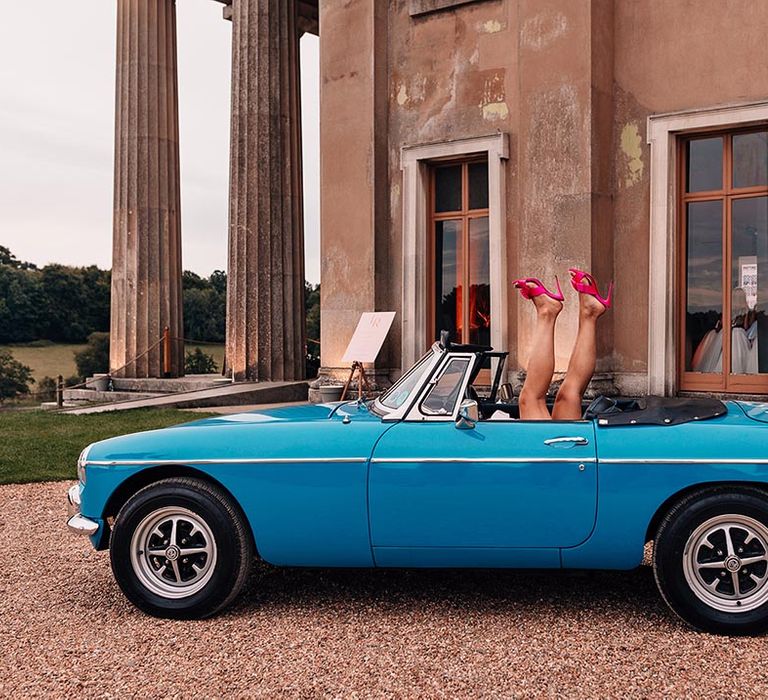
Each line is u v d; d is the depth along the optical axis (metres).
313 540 4.21
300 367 16.55
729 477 3.90
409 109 11.90
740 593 3.91
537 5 10.34
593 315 4.94
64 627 4.14
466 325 11.66
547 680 3.39
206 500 4.20
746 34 9.47
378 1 11.93
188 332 48.66
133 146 18.78
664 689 3.30
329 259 12.42
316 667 3.56
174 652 3.78
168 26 19.20
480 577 4.90
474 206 11.61
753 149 9.68
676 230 10.04
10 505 7.11
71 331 57.50
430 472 4.11
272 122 16.31
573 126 10.06
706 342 10.00
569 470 4.03
